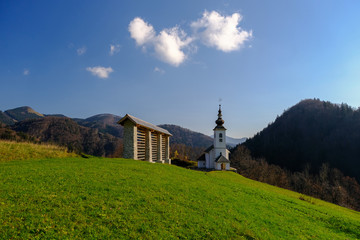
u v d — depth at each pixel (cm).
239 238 795
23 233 560
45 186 941
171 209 918
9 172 1147
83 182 1076
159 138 3572
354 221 1530
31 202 747
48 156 2055
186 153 11688
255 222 1010
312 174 9300
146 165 2025
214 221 895
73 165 1552
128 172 1493
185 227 791
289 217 1244
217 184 1773
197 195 1227
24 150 1988
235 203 1246
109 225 688
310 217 1370
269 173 6962
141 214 810
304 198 2364
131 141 2531
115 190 1015
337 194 5938
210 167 6234
